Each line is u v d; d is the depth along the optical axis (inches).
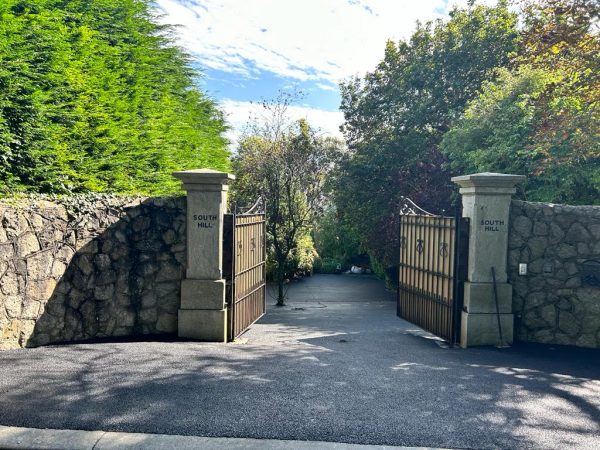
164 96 388.2
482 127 410.6
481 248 236.4
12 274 199.6
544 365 201.8
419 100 624.1
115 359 193.6
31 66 246.8
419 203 593.3
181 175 233.8
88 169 270.2
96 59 304.2
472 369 192.9
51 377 167.8
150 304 244.8
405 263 313.0
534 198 350.6
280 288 547.2
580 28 324.8
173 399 149.6
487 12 608.4
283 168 603.5
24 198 212.5
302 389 161.6
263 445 120.5
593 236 240.2
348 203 692.7
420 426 132.9
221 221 238.8
